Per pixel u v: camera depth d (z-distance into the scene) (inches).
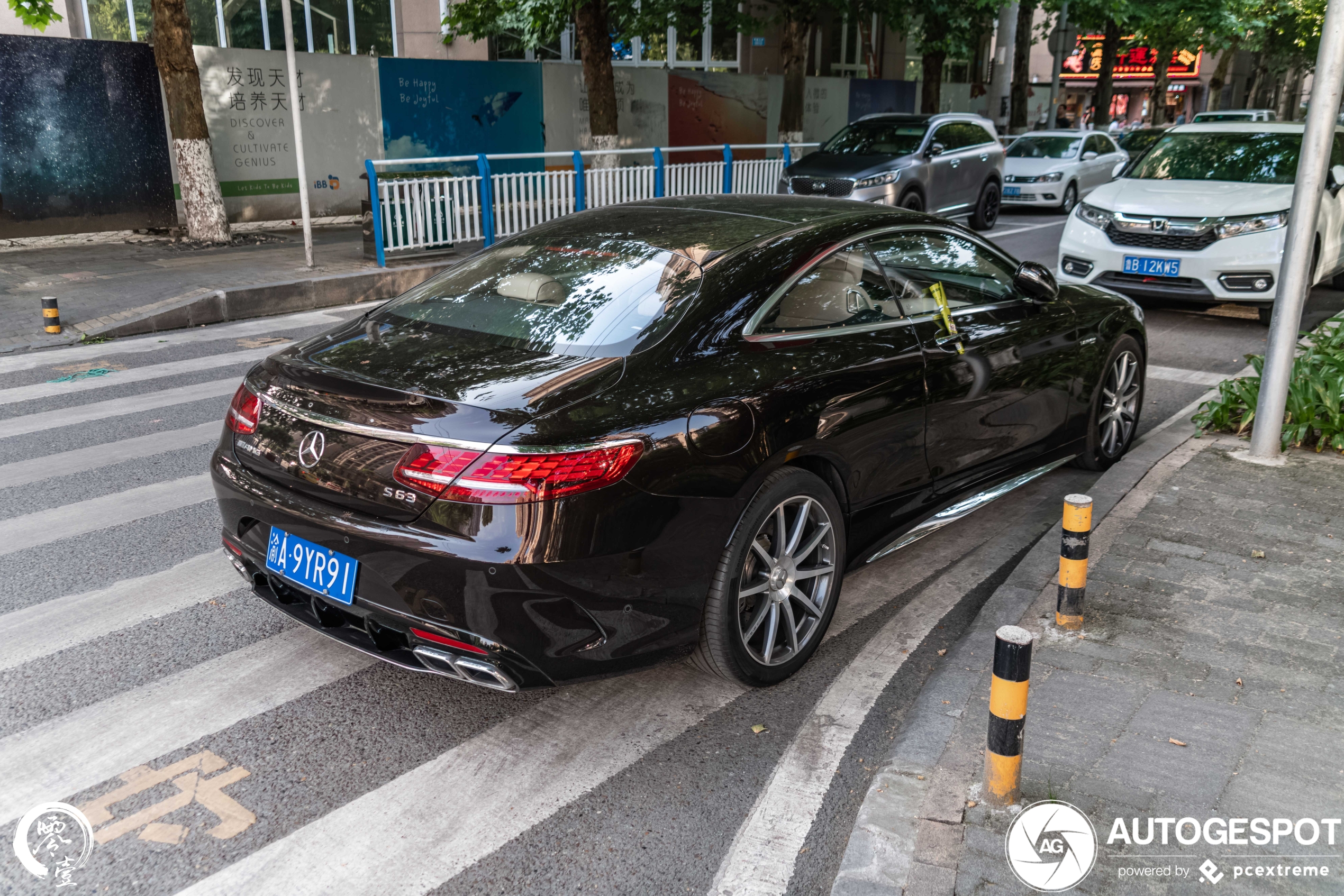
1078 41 1282.0
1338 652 137.3
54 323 346.0
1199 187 368.8
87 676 138.7
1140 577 159.5
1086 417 204.4
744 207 162.7
